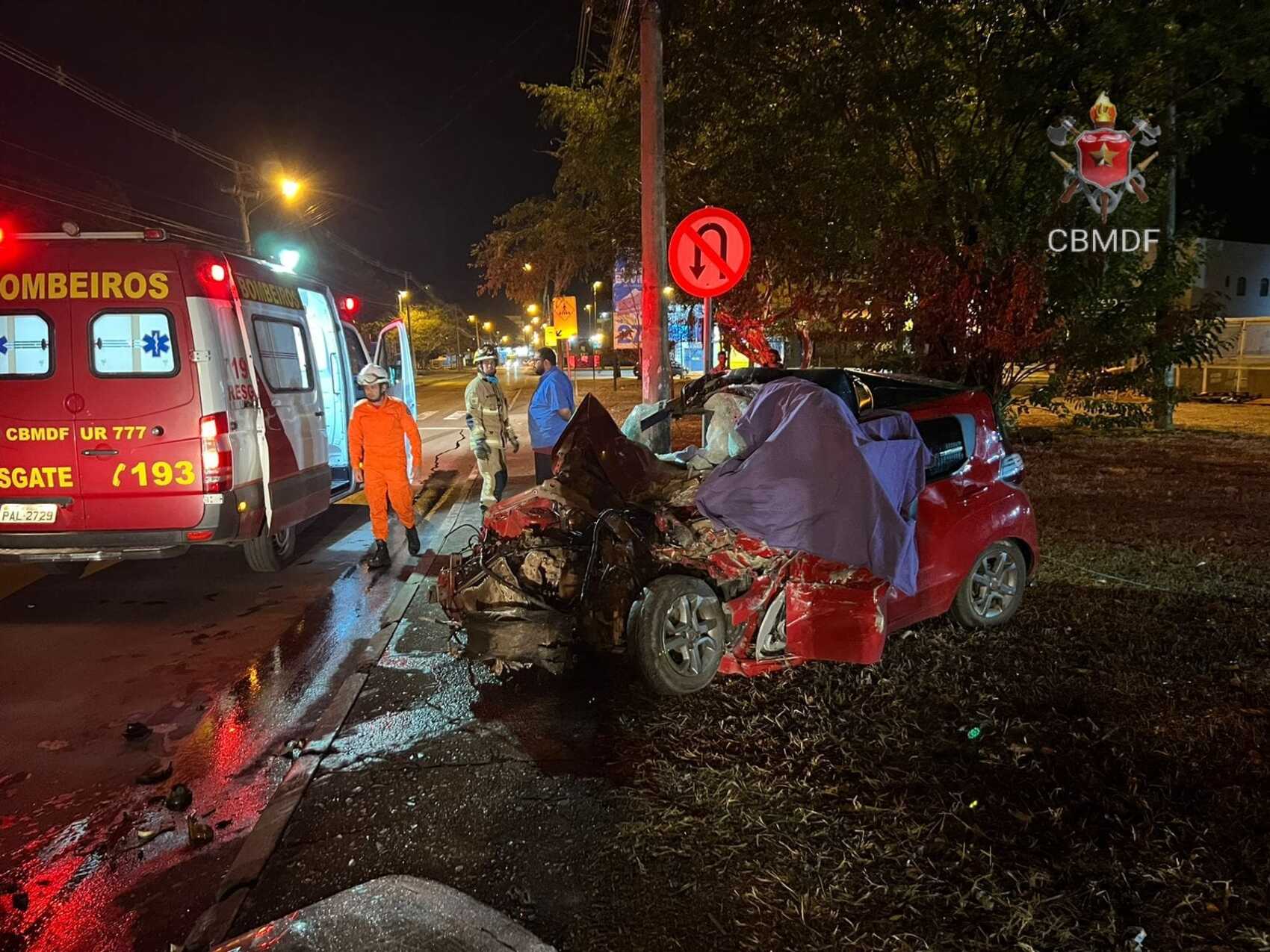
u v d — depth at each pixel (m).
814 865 3.11
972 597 5.35
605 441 5.06
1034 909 2.80
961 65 10.29
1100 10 9.68
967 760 3.83
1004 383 11.29
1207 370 23.95
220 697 5.10
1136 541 7.46
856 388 5.44
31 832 3.71
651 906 2.94
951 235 10.44
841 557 4.34
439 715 4.56
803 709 4.39
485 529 5.29
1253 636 5.15
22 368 6.38
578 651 5.23
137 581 7.66
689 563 4.63
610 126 11.98
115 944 2.99
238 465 6.69
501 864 3.22
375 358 12.60
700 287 7.18
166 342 6.43
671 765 3.87
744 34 10.34
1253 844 3.12
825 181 10.60
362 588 7.41
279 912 3.01
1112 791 3.51
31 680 5.37
